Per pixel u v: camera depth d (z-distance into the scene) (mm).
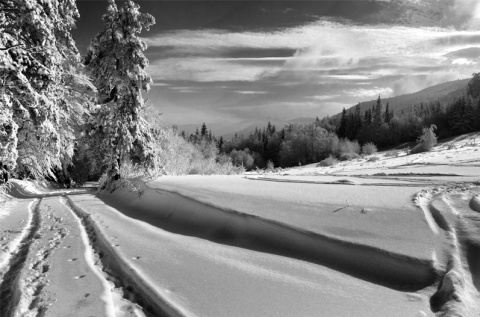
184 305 4367
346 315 3955
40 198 16906
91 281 5250
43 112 10289
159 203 11250
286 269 5473
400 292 4477
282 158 97625
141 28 17656
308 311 4109
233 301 4453
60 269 5777
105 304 4465
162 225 9328
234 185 11680
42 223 9750
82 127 18391
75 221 9891
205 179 14164
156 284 5016
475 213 5867
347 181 11500
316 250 5941
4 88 8984
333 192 9031
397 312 3953
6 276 5758
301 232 6402
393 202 7160
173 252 6559
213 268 5645
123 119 17797
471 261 4727
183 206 9844
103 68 17828
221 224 7934
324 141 92125
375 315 3914
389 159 37375
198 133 115625
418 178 11016
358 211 6871
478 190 7648
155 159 18750
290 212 7426
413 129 88562
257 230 7105
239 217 7727
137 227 8844
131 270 5590
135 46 17766
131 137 17750
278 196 8938
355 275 5094
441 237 5305
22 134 10961
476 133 64938
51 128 10664
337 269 5344
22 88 9492
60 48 13938
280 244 6484
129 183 15125
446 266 4641
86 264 6051
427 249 5051
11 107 9273
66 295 4742
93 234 8414
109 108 17844
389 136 91750
